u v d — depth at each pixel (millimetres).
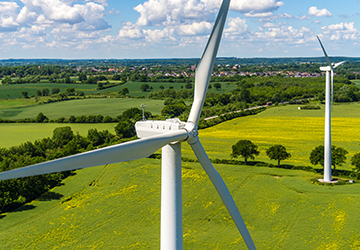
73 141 74625
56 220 43469
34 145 74125
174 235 18203
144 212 45500
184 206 46844
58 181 57312
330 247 35844
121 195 51094
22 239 38875
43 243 38094
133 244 37500
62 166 12398
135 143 14836
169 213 18016
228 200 20016
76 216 44562
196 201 48250
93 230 40938
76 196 51156
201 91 18734
